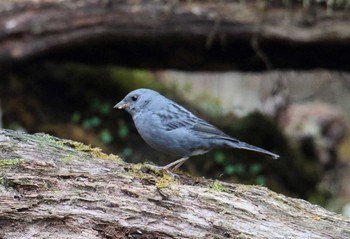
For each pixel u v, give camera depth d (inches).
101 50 556.4
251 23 514.3
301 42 516.1
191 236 270.1
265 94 748.0
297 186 627.2
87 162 292.0
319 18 508.7
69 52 557.6
